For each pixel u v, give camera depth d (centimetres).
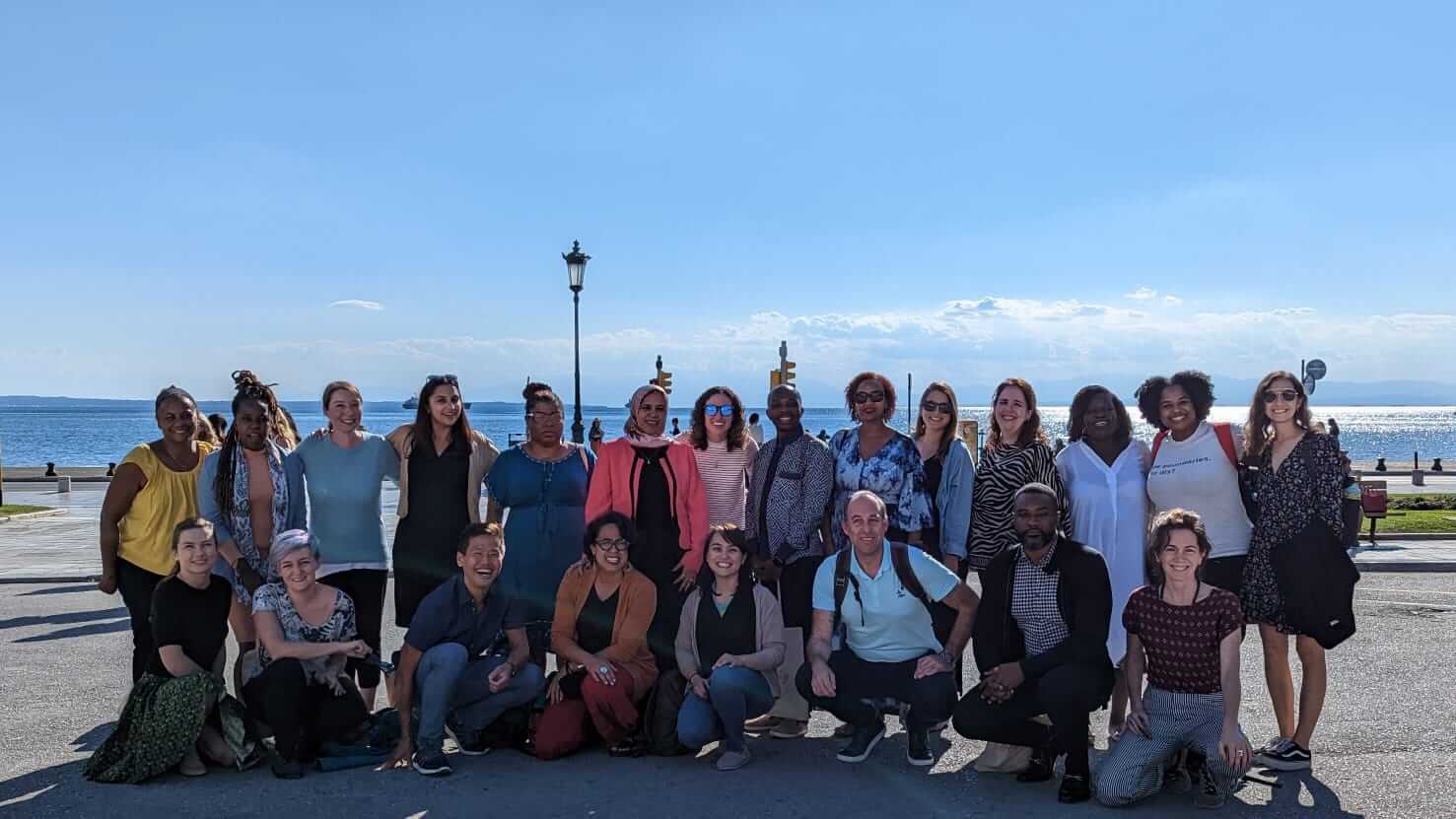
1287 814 494
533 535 655
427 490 653
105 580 644
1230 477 595
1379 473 3844
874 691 577
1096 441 639
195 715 542
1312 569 547
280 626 570
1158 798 524
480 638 598
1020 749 558
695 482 660
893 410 663
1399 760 575
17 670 814
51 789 531
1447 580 1260
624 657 597
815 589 598
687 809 502
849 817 491
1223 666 503
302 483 652
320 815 493
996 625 560
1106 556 618
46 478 3822
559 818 489
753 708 583
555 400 673
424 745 556
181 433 655
